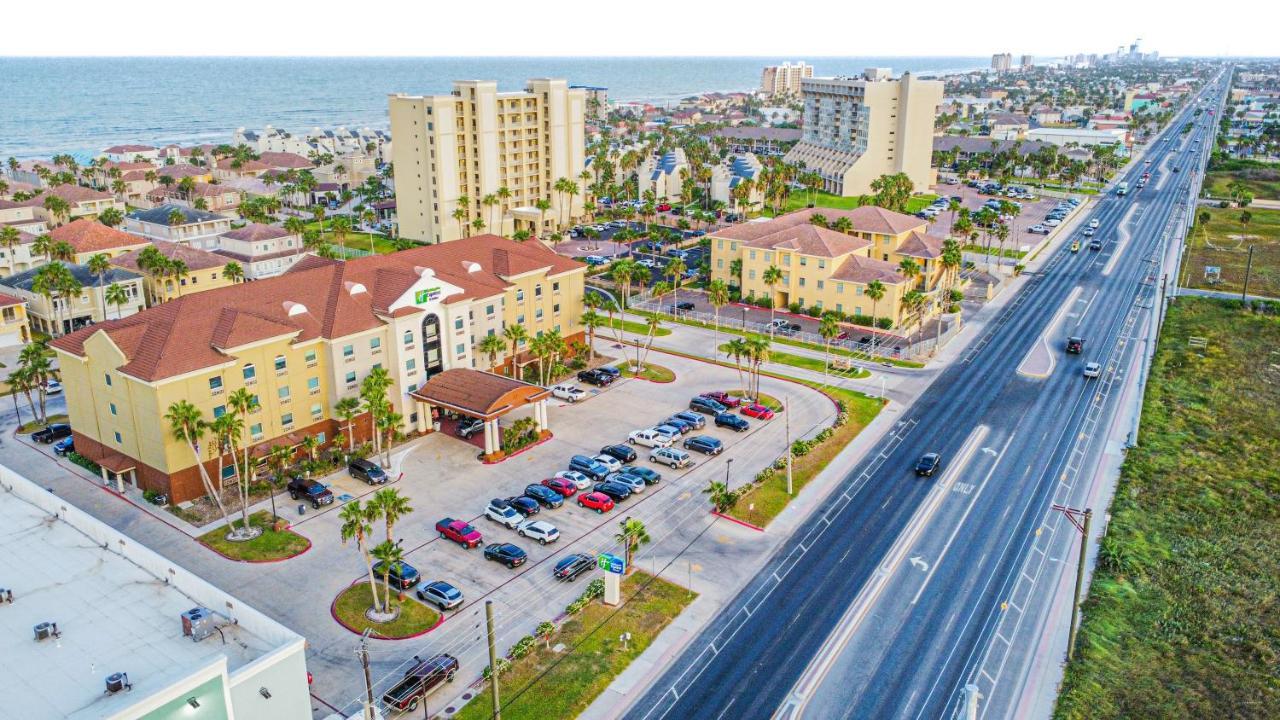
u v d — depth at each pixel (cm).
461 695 5516
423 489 8325
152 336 8050
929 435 9656
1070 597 6650
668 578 6888
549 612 6431
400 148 19600
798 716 5384
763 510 7962
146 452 7962
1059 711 5391
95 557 5388
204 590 4928
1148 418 10112
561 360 11744
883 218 16025
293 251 16850
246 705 4397
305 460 8812
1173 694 5572
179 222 17725
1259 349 12719
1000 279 16712
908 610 6488
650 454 9094
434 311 9650
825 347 12731
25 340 12525
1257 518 7881
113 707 4022
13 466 8694
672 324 13850
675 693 5575
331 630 6188
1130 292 15750
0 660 4369
